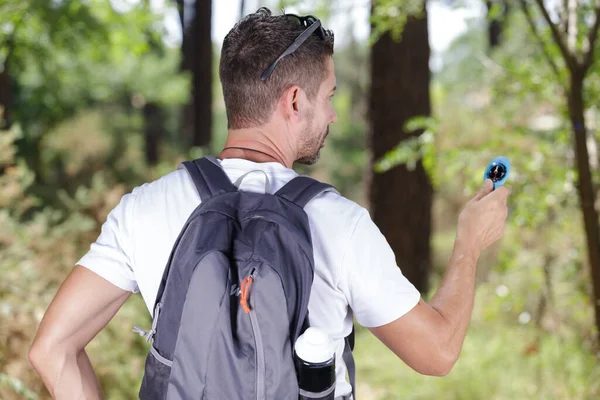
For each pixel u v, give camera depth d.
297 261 1.14
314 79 1.28
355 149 19.88
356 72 22.05
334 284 1.18
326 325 1.19
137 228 1.26
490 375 4.35
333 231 1.18
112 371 3.87
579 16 3.92
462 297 1.25
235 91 1.29
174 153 14.88
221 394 1.13
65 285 1.26
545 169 4.35
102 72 14.41
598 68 3.83
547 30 4.02
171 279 1.17
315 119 1.30
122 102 17.30
